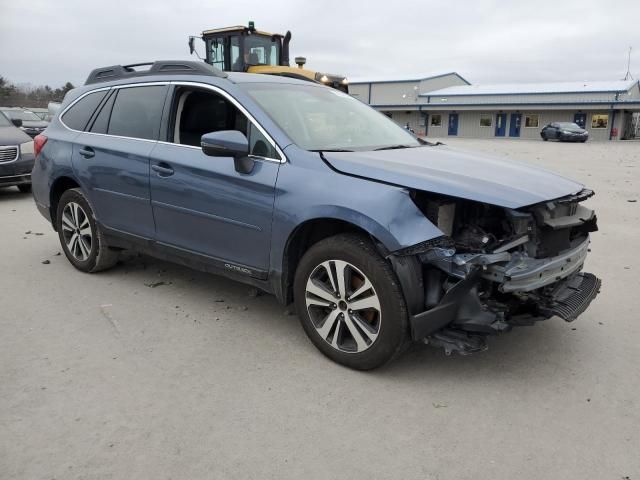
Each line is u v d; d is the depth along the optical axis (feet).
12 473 7.89
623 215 26.89
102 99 15.87
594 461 8.32
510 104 159.84
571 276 11.94
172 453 8.39
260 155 11.87
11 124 32.96
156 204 13.69
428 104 175.32
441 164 11.48
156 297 14.89
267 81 13.75
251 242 11.92
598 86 164.35
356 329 10.65
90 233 16.06
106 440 8.66
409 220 9.77
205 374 10.77
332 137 12.71
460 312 10.03
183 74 13.92
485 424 9.22
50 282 16.06
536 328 13.01
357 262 10.32
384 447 8.61
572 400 9.97
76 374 10.68
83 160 15.53
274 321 13.38
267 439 8.77
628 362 11.39
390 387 10.36
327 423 9.21
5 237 21.63
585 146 102.99
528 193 10.23
